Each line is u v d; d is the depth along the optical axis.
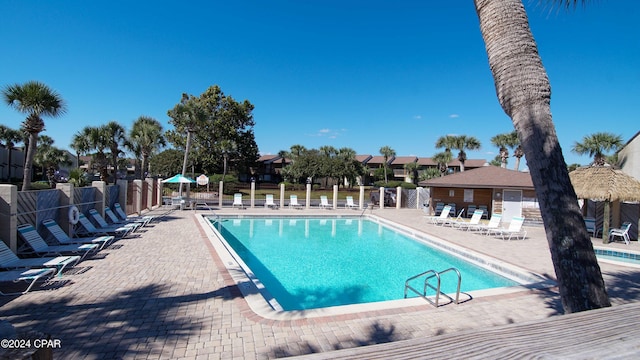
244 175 62.59
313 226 19.03
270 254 12.18
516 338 1.39
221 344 4.39
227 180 37.09
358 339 4.66
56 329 4.70
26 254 8.09
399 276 9.78
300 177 47.88
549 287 7.20
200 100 42.56
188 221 16.11
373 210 25.84
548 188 3.33
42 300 5.75
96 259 8.62
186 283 6.79
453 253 12.10
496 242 13.25
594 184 14.62
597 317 1.57
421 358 1.25
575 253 3.19
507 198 20.88
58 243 9.90
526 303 6.29
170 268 7.88
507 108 3.65
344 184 53.34
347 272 10.12
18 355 1.07
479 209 22.53
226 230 16.94
